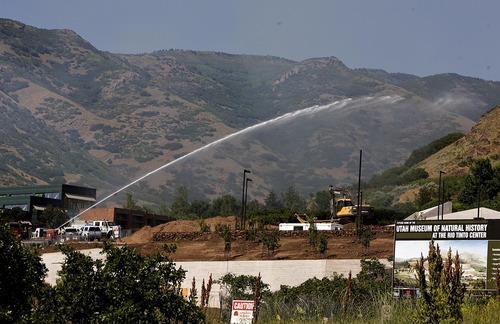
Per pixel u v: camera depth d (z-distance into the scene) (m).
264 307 66.38
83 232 145.38
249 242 124.00
